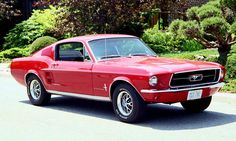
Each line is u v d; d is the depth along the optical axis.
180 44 21.41
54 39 21.34
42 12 26.19
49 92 10.48
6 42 26.19
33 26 25.27
